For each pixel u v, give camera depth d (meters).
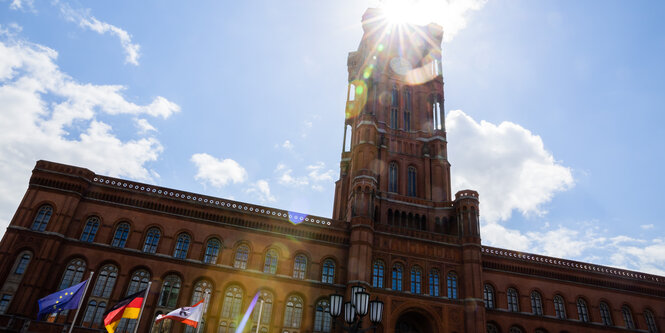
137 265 43.28
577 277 55.91
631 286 57.47
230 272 45.03
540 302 53.38
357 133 63.09
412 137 65.81
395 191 60.91
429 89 69.94
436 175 61.81
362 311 21.16
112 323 30.97
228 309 43.78
